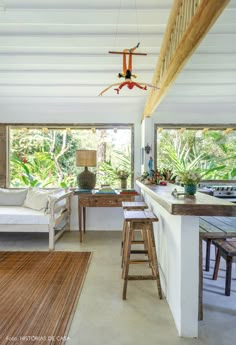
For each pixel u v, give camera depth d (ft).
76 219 16.53
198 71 12.02
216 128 16.58
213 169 17.51
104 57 11.44
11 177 17.13
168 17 8.91
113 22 9.30
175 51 7.48
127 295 8.09
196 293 6.17
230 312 7.22
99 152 17.66
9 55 11.27
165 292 8.03
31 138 17.70
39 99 15.61
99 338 6.06
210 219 8.26
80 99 15.61
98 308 7.33
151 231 8.14
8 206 14.87
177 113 16.35
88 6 8.63
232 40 9.80
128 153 17.26
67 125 16.30
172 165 17.49
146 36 10.00
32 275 9.50
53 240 12.50
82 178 15.30
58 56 11.35
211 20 5.33
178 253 6.43
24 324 6.56
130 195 14.28
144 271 9.84
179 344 5.90
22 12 8.82
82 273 9.71
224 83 13.28
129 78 8.11
